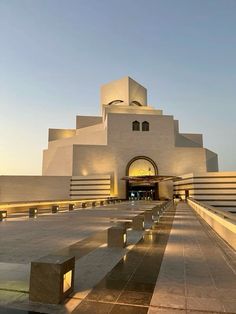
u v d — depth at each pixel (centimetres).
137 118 7338
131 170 7206
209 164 7550
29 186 6469
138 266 813
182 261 879
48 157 8325
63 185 6619
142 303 540
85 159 7000
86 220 2239
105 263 847
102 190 6638
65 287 566
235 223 1088
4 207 2989
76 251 1030
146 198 7381
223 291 607
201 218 2403
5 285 636
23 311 504
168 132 7325
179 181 6806
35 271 552
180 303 541
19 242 1234
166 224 1958
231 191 5800
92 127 8200
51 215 2723
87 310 509
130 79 8594
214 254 981
